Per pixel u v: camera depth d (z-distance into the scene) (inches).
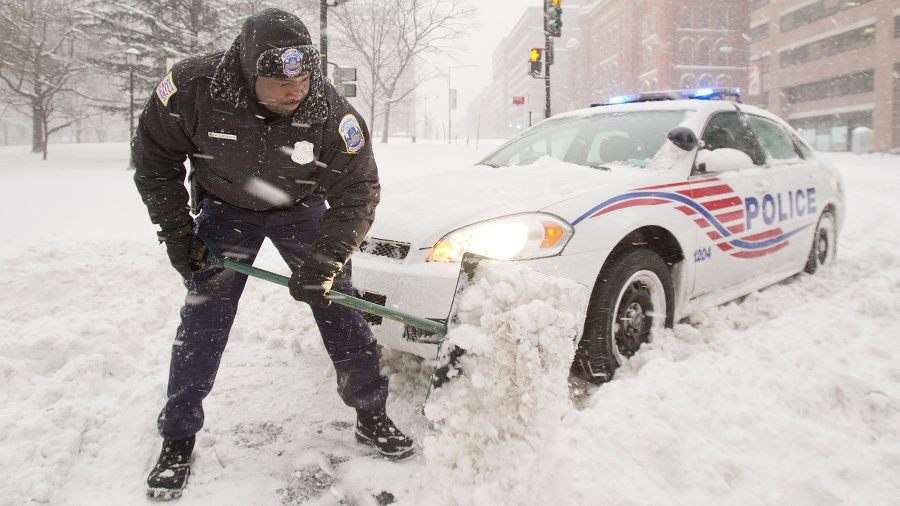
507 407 72.2
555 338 71.8
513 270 76.2
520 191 119.5
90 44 1181.1
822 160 200.1
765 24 2143.2
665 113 155.7
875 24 1657.2
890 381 106.0
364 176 81.5
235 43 71.8
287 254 88.8
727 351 117.3
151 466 86.2
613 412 89.3
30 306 150.3
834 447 84.9
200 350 82.6
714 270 138.8
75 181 524.1
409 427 99.1
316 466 87.6
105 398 106.0
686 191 131.6
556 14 481.1
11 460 83.7
